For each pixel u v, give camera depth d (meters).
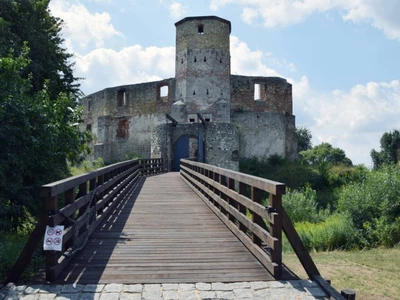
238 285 4.09
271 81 33.09
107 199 8.03
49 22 15.32
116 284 4.07
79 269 4.55
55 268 4.18
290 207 16.39
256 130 31.80
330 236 10.05
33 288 3.96
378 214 10.95
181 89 30.44
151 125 32.28
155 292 3.89
